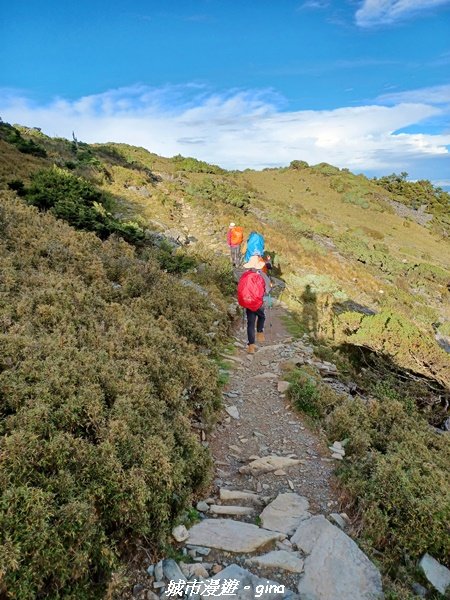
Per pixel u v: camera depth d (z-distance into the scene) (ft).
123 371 14.65
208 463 12.89
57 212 40.52
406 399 26.96
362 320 38.52
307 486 13.44
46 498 8.47
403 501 11.37
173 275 37.37
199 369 17.80
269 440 16.58
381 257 118.01
